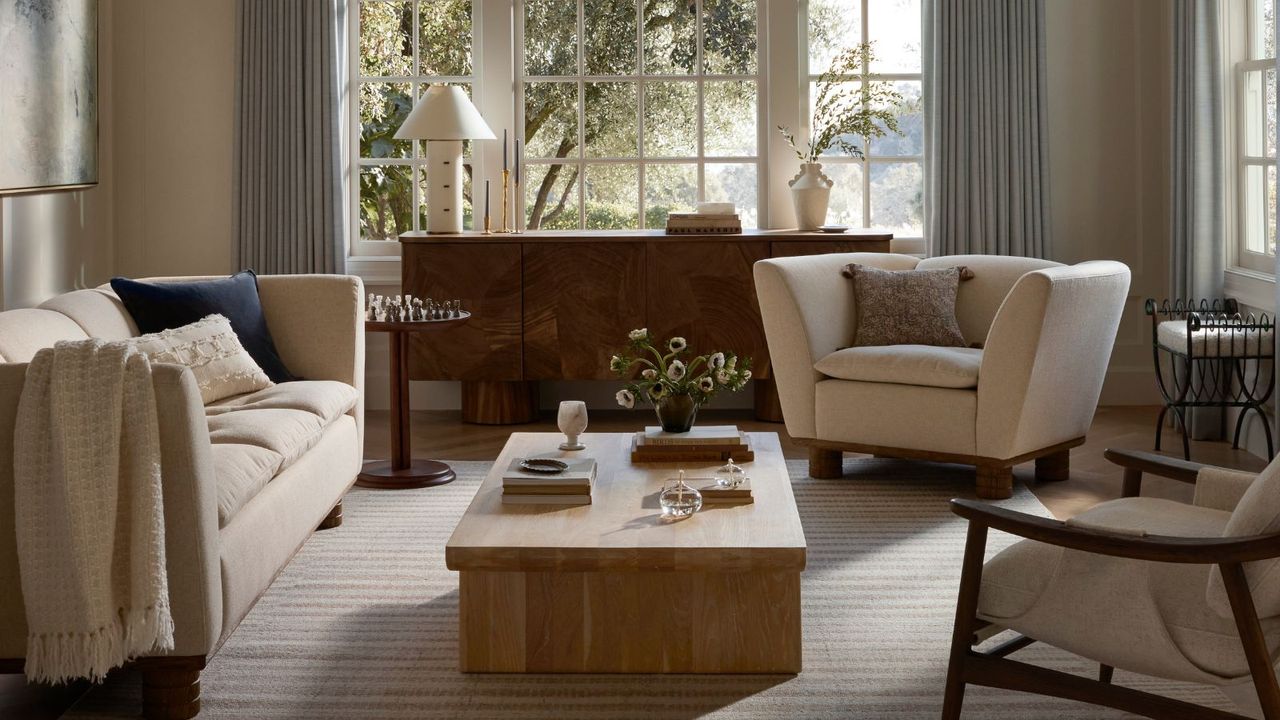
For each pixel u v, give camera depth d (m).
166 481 2.60
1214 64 5.49
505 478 3.14
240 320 4.20
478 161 6.48
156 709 2.70
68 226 5.83
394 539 4.08
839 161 6.48
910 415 4.63
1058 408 4.60
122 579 2.54
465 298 6.01
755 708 2.76
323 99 6.23
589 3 6.45
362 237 6.59
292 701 2.80
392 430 4.89
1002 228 6.21
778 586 2.94
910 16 6.40
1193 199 5.58
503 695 2.84
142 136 6.38
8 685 2.91
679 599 2.95
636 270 5.96
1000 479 4.51
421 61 6.50
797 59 6.38
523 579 2.96
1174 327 5.29
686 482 3.29
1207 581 2.24
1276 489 2.07
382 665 3.02
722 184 6.54
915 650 3.10
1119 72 6.30
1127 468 2.84
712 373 3.63
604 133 6.53
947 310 4.98
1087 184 6.36
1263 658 2.07
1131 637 2.27
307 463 3.64
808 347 4.84
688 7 6.45
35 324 3.53
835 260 5.14
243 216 6.28
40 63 5.26
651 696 2.83
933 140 6.21
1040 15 6.13
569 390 6.55
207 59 6.36
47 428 2.51
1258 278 5.19
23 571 2.49
